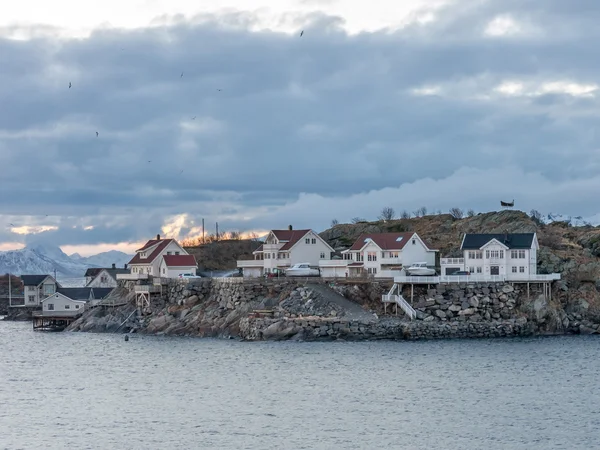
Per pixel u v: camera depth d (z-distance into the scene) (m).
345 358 144.12
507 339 167.12
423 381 123.25
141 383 127.38
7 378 134.00
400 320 171.12
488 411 105.00
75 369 142.12
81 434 97.31
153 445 92.56
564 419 100.81
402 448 90.25
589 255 199.75
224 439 94.44
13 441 94.56
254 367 137.50
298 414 104.94
